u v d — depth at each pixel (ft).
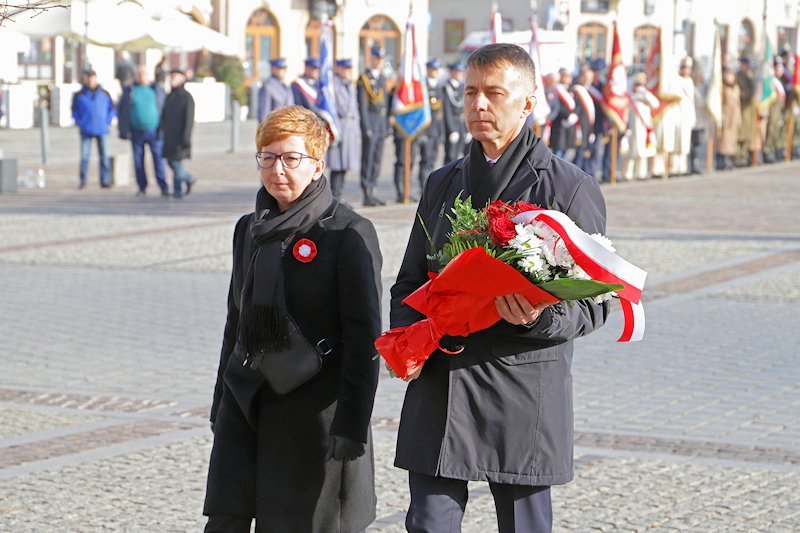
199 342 37.42
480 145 16.10
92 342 37.22
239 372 16.83
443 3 207.92
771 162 114.42
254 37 173.99
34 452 26.02
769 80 107.76
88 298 44.21
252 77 173.99
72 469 24.81
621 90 91.86
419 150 83.82
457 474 15.71
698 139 101.14
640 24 214.48
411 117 76.33
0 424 28.27
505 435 15.71
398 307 16.39
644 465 25.32
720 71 101.30
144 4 84.94
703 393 31.58
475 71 15.74
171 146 77.66
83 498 23.02
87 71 83.61
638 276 14.34
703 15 192.85
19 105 135.13
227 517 16.81
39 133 129.90
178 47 94.79
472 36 179.22
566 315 15.11
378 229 63.36
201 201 77.00
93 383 32.35
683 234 62.85
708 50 193.88
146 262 52.21
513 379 15.70
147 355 35.65
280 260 16.52
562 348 15.89
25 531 21.18
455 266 14.48
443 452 15.70
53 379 32.73
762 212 73.61
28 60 146.00
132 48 95.25
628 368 34.24
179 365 34.50
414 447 15.93
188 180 79.30
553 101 87.76
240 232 17.29
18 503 22.66
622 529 21.48
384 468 25.09
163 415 29.30
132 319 40.68
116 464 25.21
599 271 14.26
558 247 14.39
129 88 79.36
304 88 73.36
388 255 53.88
